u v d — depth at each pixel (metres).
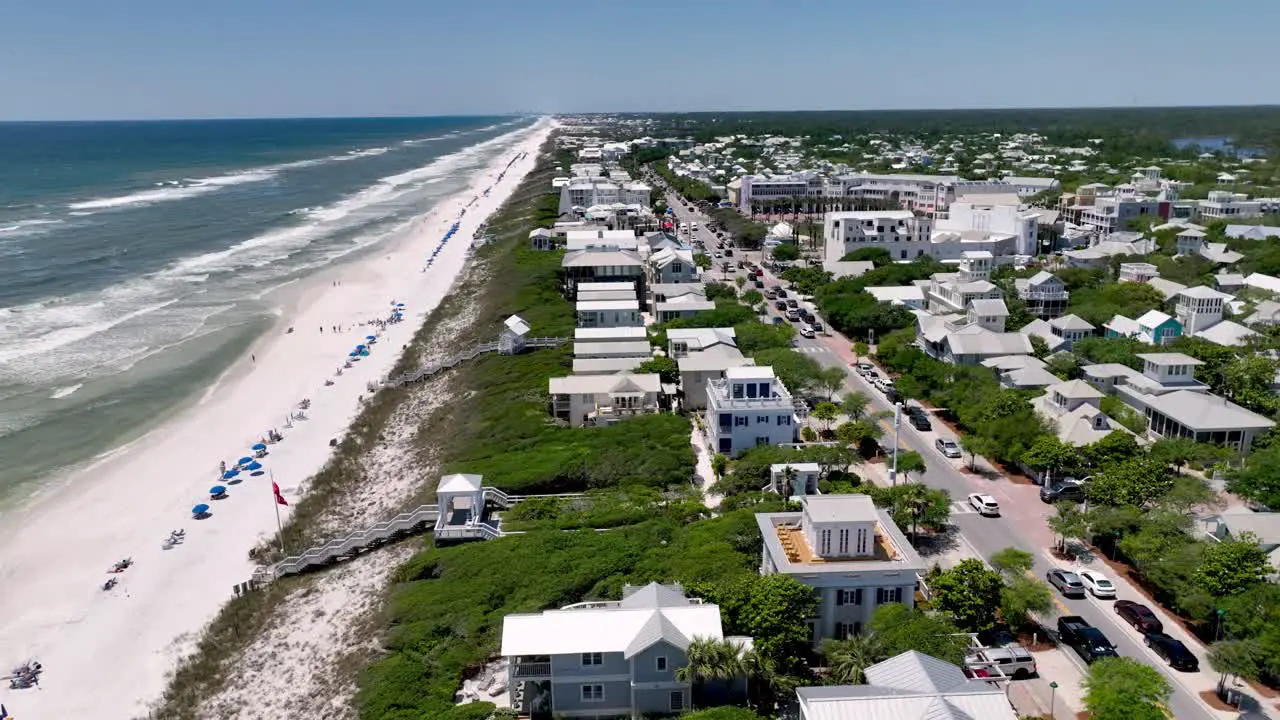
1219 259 186.88
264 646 74.44
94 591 83.25
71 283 199.00
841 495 71.25
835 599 66.81
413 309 184.00
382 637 72.06
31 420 123.19
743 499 88.56
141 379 139.62
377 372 145.00
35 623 78.44
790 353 126.06
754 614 62.44
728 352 124.06
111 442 116.62
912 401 118.69
